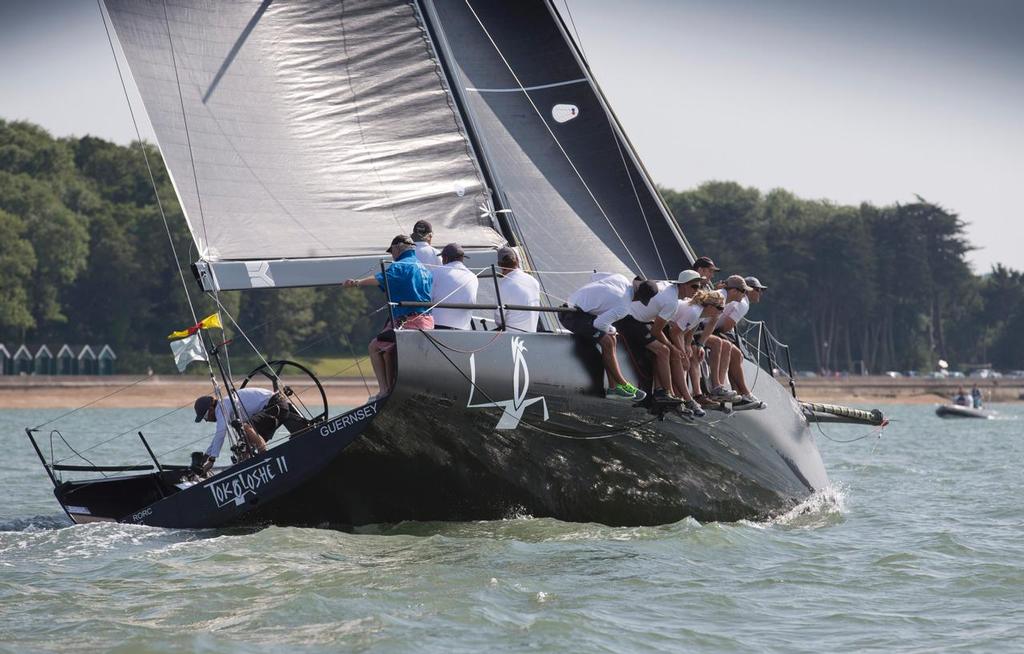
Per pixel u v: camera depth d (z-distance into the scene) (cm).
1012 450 10250
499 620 2980
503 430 3891
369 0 4728
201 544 3853
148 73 4319
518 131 5300
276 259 4359
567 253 5225
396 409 3675
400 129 4675
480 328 4334
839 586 3500
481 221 4691
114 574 3466
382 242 4519
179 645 2753
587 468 4166
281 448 3859
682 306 4100
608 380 4047
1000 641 2911
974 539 4375
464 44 5316
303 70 4588
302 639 2809
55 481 4544
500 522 4131
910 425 17312
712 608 3195
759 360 5000
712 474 4544
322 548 3747
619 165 5316
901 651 2825
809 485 5000
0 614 3019
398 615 3006
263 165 4434
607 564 3653
